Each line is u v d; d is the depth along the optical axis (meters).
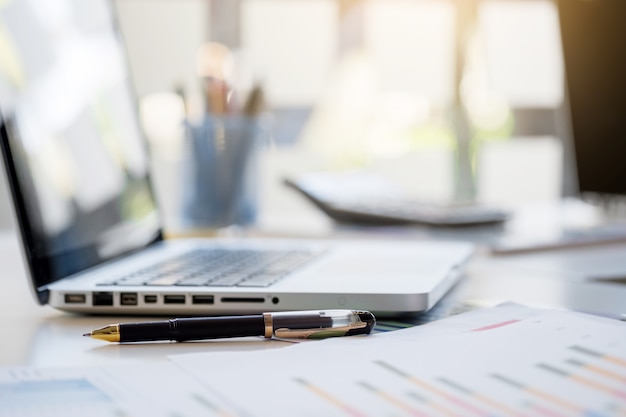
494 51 3.13
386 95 3.08
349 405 0.37
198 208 1.36
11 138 0.64
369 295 0.61
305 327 0.54
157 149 1.37
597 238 1.21
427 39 3.08
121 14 2.74
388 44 3.06
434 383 0.40
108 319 0.65
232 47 2.68
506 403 0.37
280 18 2.99
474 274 0.92
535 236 1.26
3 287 0.85
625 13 1.34
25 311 0.69
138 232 0.91
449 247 0.96
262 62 2.98
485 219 1.36
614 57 1.37
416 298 0.61
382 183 1.75
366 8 3.02
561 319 0.55
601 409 0.36
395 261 0.82
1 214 1.80
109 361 0.49
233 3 2.68
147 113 2.17
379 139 3.08
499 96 3.01
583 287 0.82
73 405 0.37
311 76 3.02
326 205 1.48
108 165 0.86
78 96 0.81
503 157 3.29
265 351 0.47
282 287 0.64
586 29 1.41
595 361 0.44
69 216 0.72
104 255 0.78
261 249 0.93
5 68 0.64
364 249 0.94
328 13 3.02
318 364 0.44
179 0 2.78
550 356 0.45
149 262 0.80
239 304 0.62
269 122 1.44
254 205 1.42
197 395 0.39
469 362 0.44
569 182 2.76
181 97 1.38
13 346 0.54
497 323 0.54
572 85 1.46
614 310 0.68
